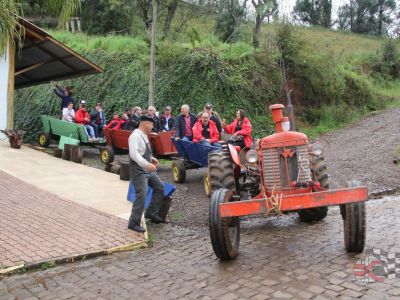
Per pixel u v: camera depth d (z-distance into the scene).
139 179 6.46
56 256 5.51
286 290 4.39
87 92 19.81
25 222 6.81
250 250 5.69
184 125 10.40
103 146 13.93
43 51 15.16
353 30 57.53
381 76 29.91
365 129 18.61
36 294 4.59
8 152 12.59
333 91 20.28
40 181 9.65
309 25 54.09
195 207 8.06
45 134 14.75
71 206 7.77
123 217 7.18
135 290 4.62
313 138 17.28
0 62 13.65
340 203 4.93
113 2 26.16
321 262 5.09
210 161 7.02
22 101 22.45
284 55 18.88
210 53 17.38
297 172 5.70
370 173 10.55
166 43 18.03
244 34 22.17
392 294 4.19
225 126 10.58
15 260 5.35
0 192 8.54
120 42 21.34
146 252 5.86
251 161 5.65
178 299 4.36
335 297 4.18
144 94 17.64
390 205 7.80
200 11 24.27
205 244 6.07
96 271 5.19
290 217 7.38
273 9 20.16
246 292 4.40
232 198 5.57
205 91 16.56
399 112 22.66
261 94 17.58
